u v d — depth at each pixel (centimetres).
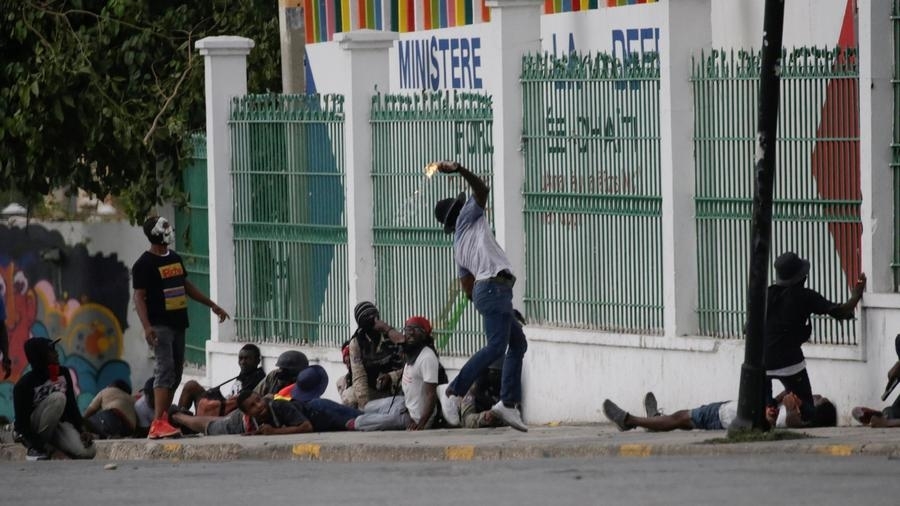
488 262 4488
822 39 4891
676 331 4747
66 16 7238
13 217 7738
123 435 5538
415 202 5478
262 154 5984
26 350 4841
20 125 6981
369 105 5600
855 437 3825
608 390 4919
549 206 5088
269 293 6006
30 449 4875
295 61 6931
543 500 3136
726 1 5175
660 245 4809
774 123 3778
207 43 6050
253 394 4972
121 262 7319
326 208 5769
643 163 4834
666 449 3859
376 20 6562
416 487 3431
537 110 5094
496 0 5091
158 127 6888
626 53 5191
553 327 5097
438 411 4891
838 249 4406
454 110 5309
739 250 4653
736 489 3150
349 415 5000
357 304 5609
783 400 4181
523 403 5169
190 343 6662
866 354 4309
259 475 3859
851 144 4362
